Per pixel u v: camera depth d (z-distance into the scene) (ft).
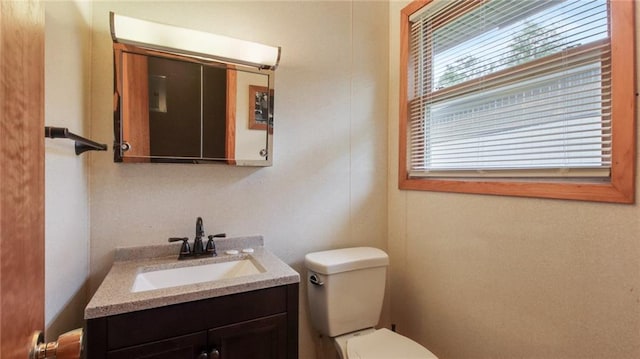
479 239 4.63
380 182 6.43
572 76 3.69
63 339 1.71
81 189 3.85
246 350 3.55
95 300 2.99
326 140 5.85
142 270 4.05
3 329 1.29
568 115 3.75
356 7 6.16
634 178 3.08
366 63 6.25
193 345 3.25
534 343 3.90
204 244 4.80
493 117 4.59
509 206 4.22
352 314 5.07
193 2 4.77
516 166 4.29
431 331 5.44
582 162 3.62
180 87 4.55
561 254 3.65
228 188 5.02
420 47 5.88
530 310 3.95
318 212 5.78
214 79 4.77
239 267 4.64
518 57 4.26
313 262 5.07
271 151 5.19
